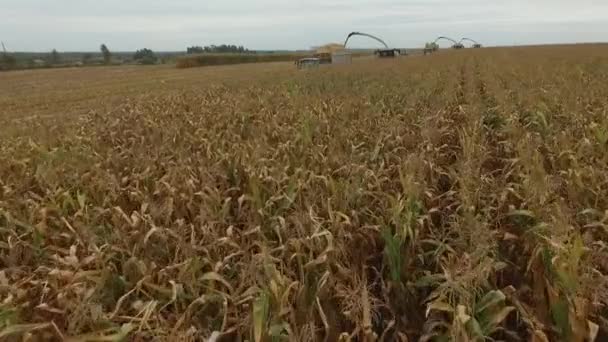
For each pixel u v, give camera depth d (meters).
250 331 3.00
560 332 3.17
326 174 5.84
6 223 5.22
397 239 3.80
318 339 3.28
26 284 3.76
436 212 4.74
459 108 10.36
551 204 4.36
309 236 3.97
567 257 3.26
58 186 6.04
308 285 3.44
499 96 11.31
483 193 4.82
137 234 4.20
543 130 8.13
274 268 3.21
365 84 18.03
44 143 9.21
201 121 10.42
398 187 5.51
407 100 12.05
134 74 48.06
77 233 4.41
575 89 11.30
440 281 3.69
